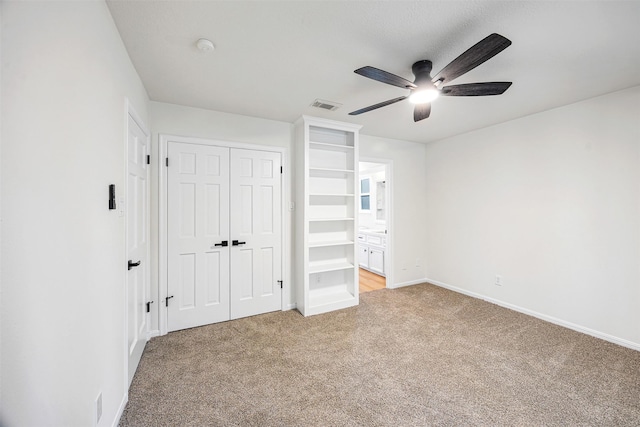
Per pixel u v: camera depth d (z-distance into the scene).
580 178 2.66
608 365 2.09
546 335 2.59
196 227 2.79
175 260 2.69
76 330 1.06
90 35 1.18
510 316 3.05
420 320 2.95
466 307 3.33
